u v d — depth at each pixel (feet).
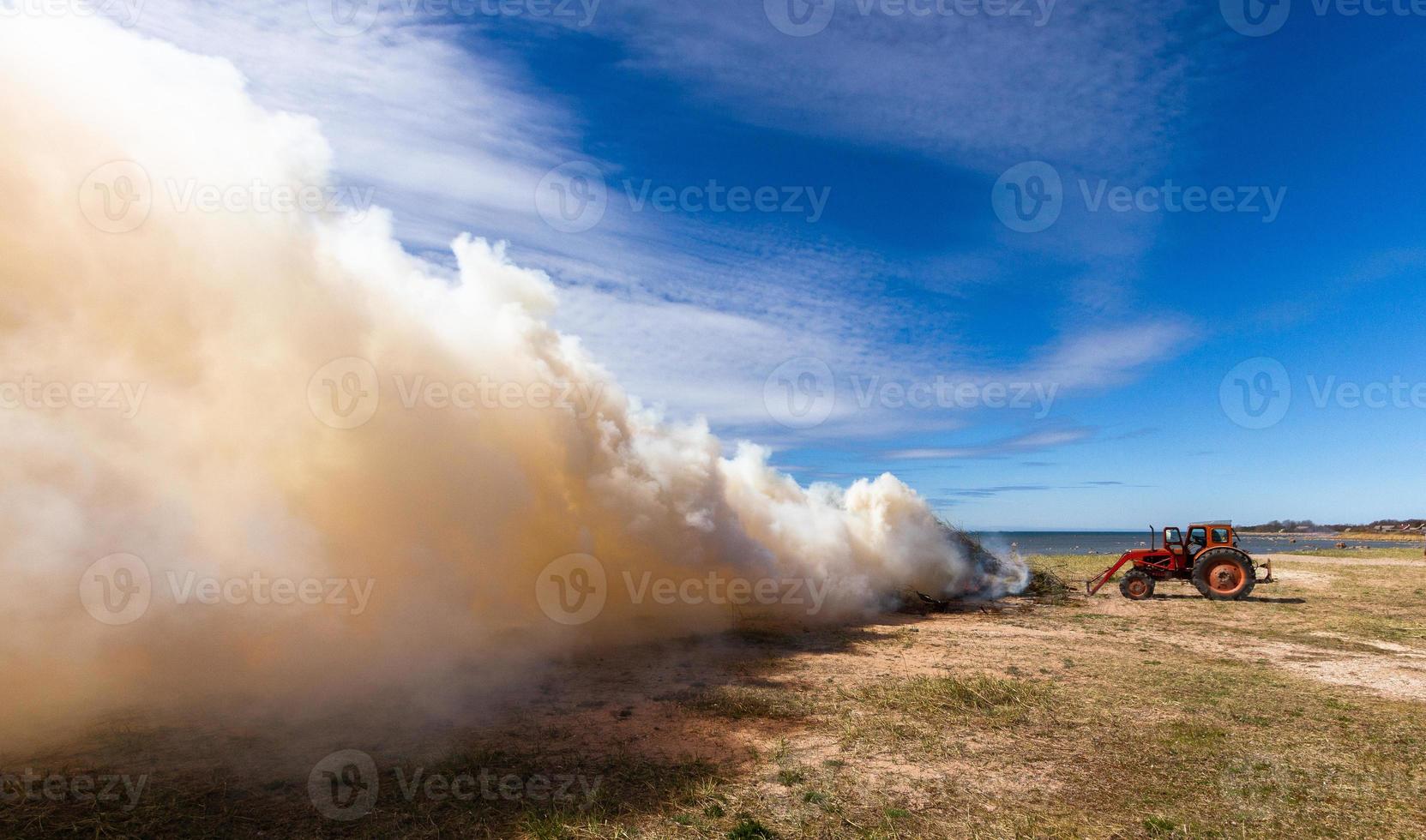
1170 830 14.62
